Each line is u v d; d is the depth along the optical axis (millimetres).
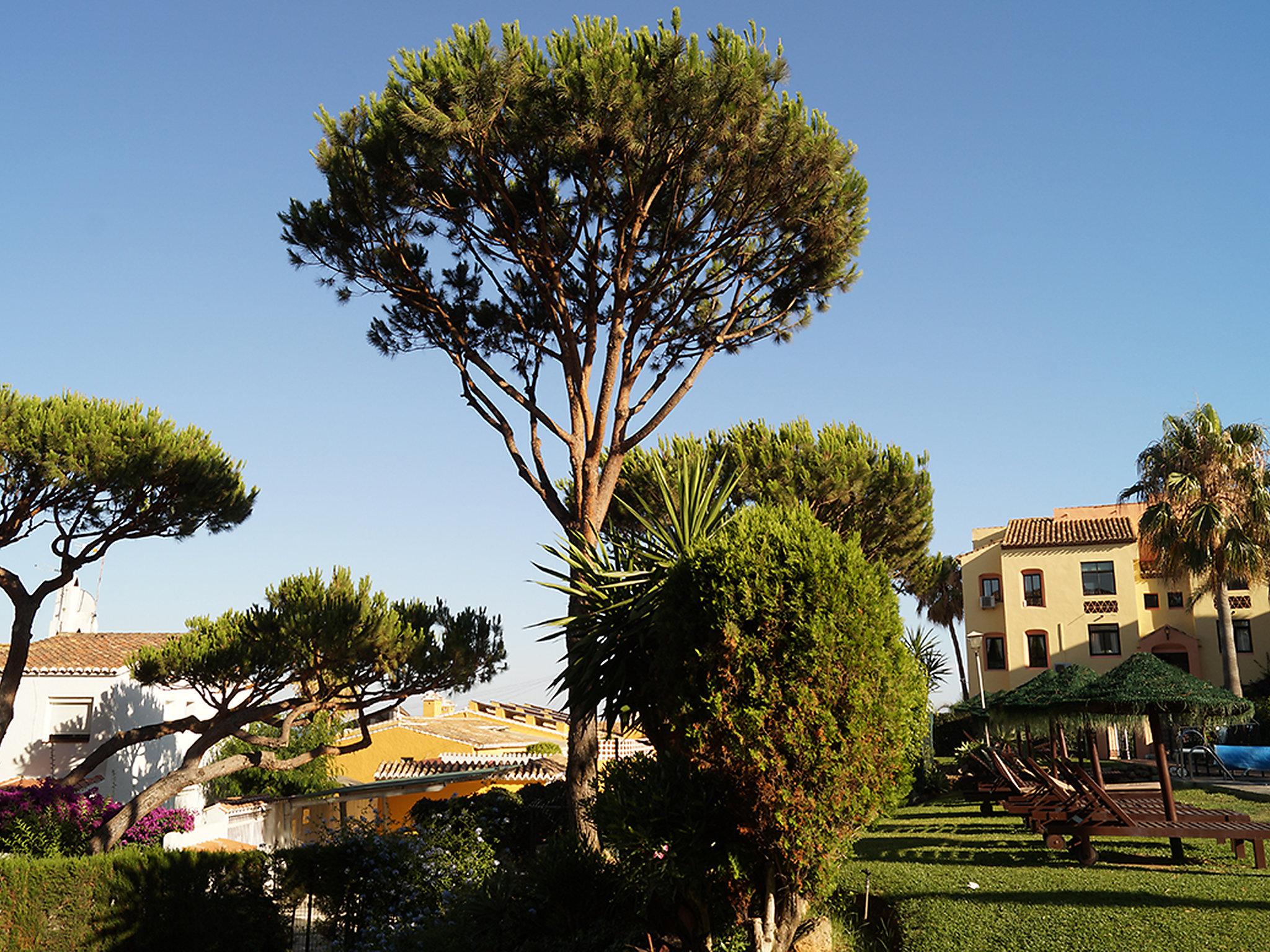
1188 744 27516
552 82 12742
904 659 7363
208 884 11656
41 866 10812
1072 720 12406
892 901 9633
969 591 42438
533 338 15664
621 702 9016
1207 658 39156
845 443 18312
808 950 8133
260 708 17516
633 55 12898
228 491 17688
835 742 6879
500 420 15211
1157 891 9219
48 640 25406
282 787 25609
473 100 12656
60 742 21828
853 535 7445
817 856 6922
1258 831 10750
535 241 14672
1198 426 31812
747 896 7332
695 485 9961
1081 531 41344
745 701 6992
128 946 10922
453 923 9680
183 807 21953
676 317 15148
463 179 13914
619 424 14680
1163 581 40656
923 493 19141
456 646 17688
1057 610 40375
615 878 9062
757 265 15383
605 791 7781
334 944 12188
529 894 9328
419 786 23812
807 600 7062
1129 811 12383
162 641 24797
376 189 14156
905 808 19891
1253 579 30922
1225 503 30969
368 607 16859
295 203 14992
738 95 12758
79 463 15234
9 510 15562
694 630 7332
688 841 7125
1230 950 7277
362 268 15023
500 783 26547
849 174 15289
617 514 16344
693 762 7117
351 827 14391
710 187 14109
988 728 21359
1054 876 10398
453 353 15570
